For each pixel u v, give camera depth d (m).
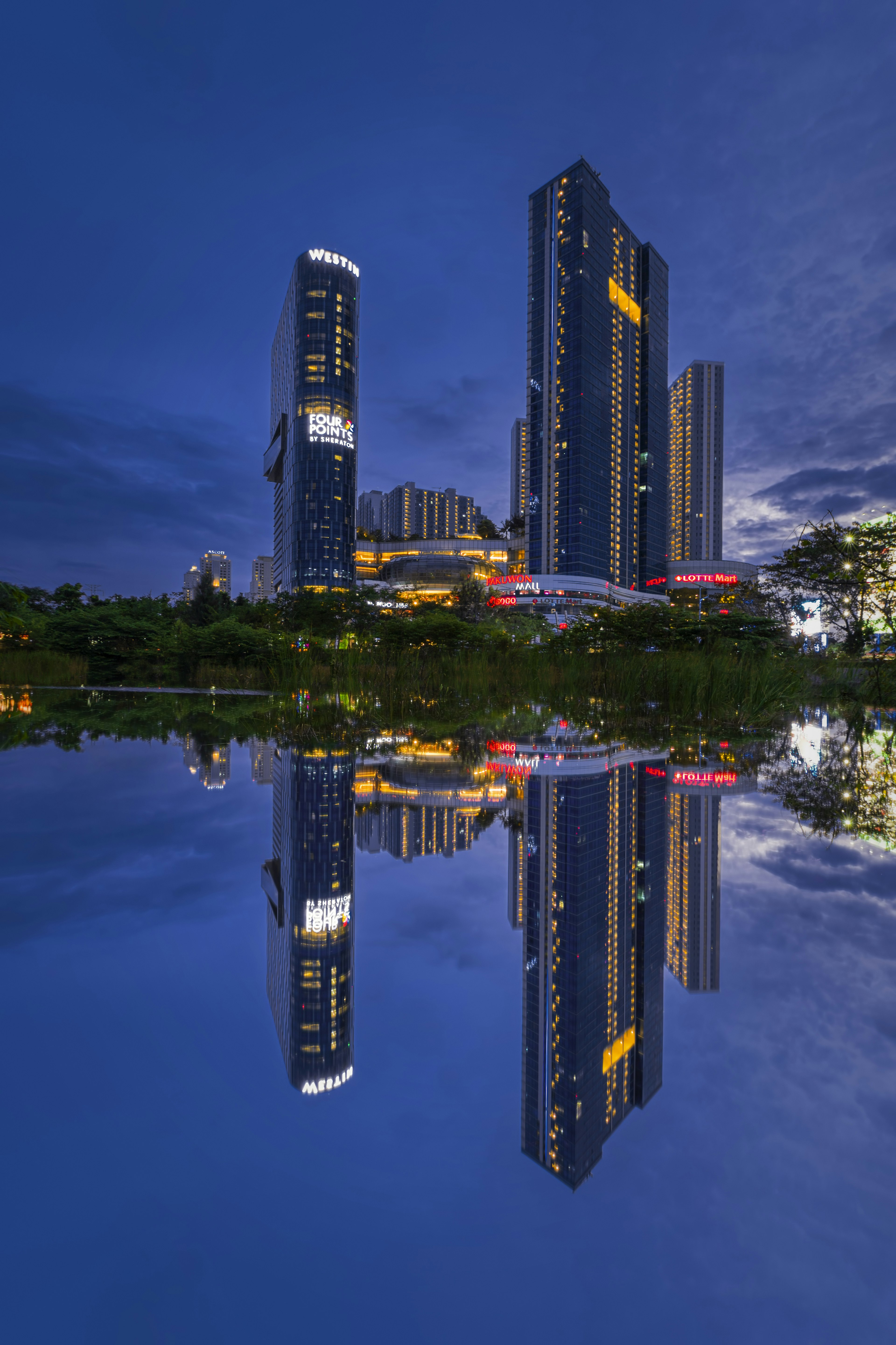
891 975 1.94
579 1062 1.81
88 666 29.45
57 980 1.74
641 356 111.44
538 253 100.88
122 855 2.95
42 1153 1.11
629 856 3.51
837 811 4.45
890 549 15.04
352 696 14.45
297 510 93.31
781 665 13.73
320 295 94.06
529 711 12.39
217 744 7.29
